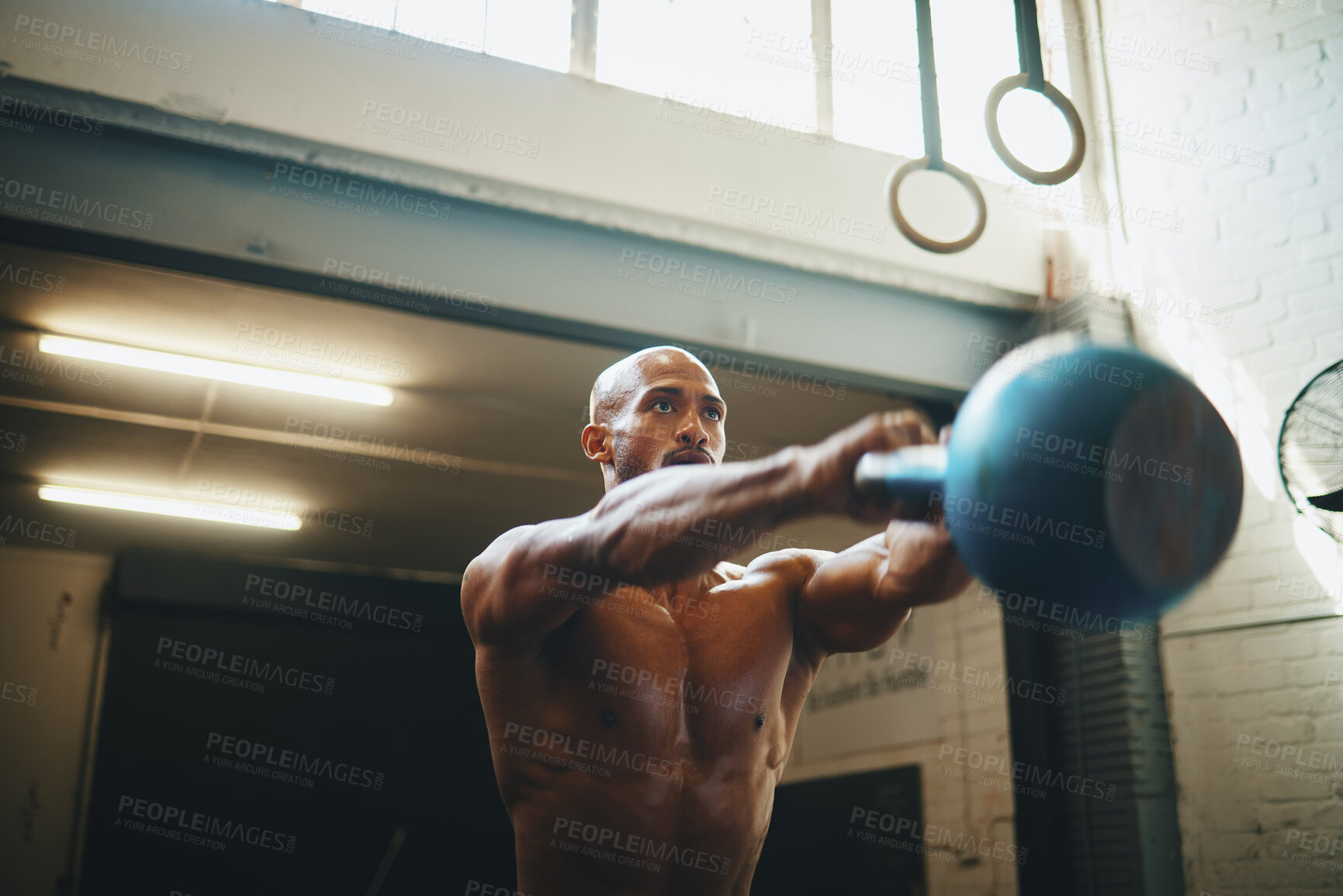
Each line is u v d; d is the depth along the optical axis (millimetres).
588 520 1047
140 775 6609
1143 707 3912
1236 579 3785
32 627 6637
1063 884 4043
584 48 3979
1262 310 3848
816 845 6328
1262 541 3732
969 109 4586
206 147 3361
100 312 4367
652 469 1559
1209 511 717
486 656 1412
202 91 3355
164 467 5938
